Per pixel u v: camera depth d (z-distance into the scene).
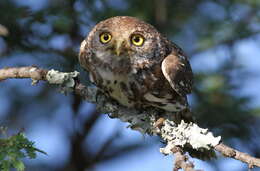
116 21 10.08
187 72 10.55
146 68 9.95
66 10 13.26
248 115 13.37
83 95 9.52
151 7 14.22
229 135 13.52
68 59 13.56
